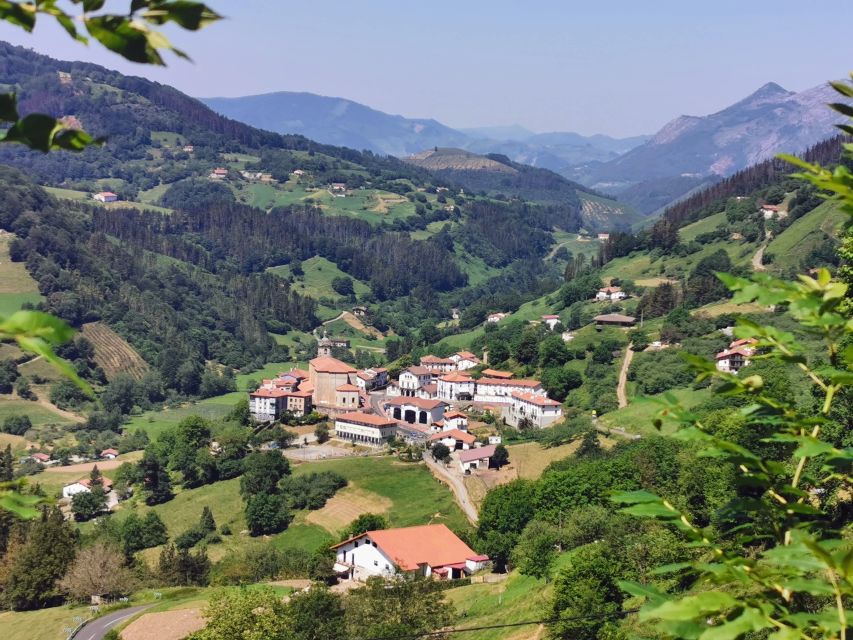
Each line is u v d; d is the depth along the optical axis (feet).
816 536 26.32
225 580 307.17
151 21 16.49
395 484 417.69
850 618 20.85
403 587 204.54
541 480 309.22
